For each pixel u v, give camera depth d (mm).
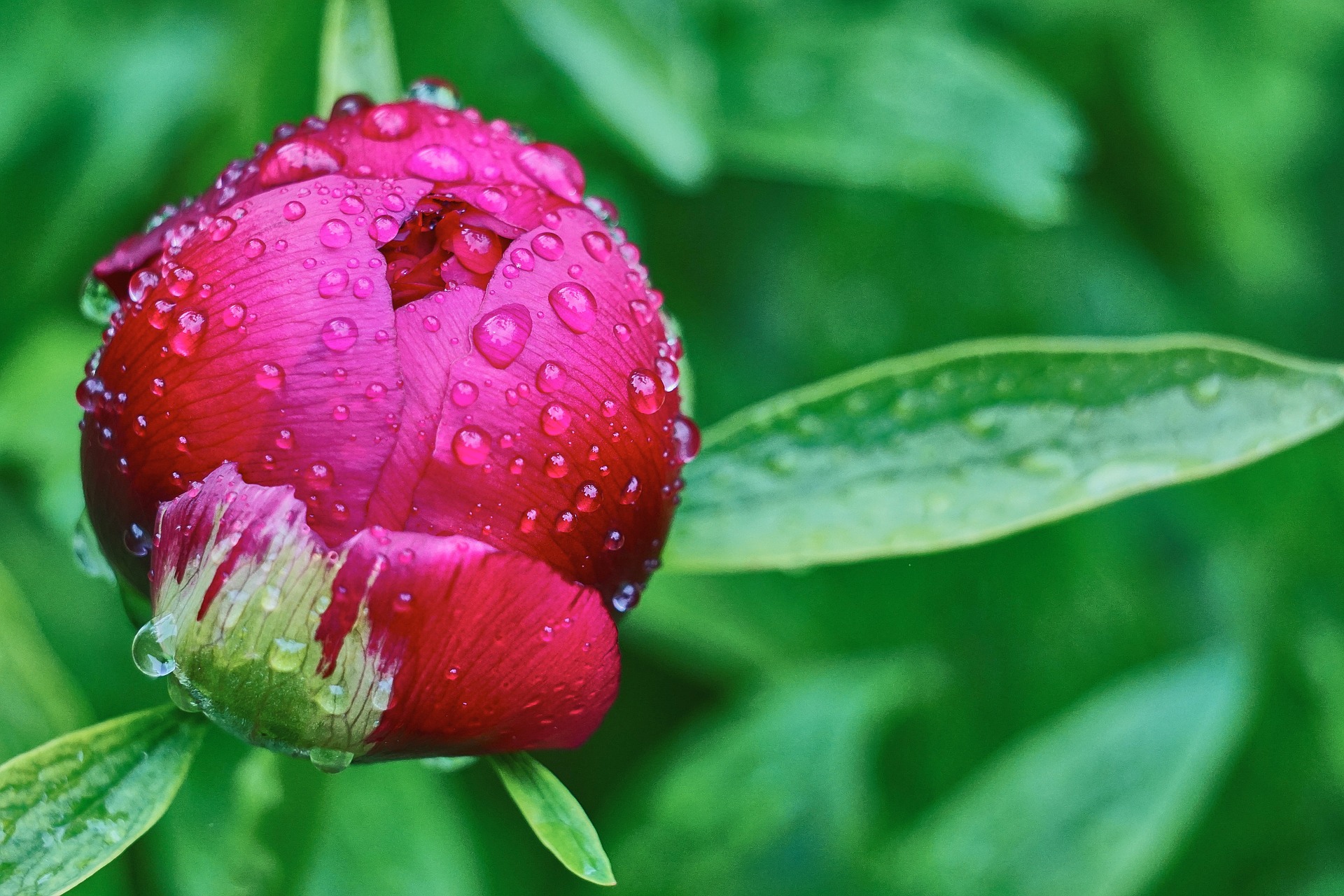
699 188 428
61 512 401
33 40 417
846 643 429
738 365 434
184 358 345
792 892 404
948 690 436
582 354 348
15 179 416
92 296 367
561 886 411
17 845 348
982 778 409
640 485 351
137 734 354
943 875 405
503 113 421
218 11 422
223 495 344
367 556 342
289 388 344
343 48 372
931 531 368
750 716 410
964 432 369
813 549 369
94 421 353
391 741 348
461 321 346
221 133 414
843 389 370
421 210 351
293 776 365
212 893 392
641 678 434
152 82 419
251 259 346
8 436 403
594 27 410
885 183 418
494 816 420
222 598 344
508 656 345
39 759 350
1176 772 408
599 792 430
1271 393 364
